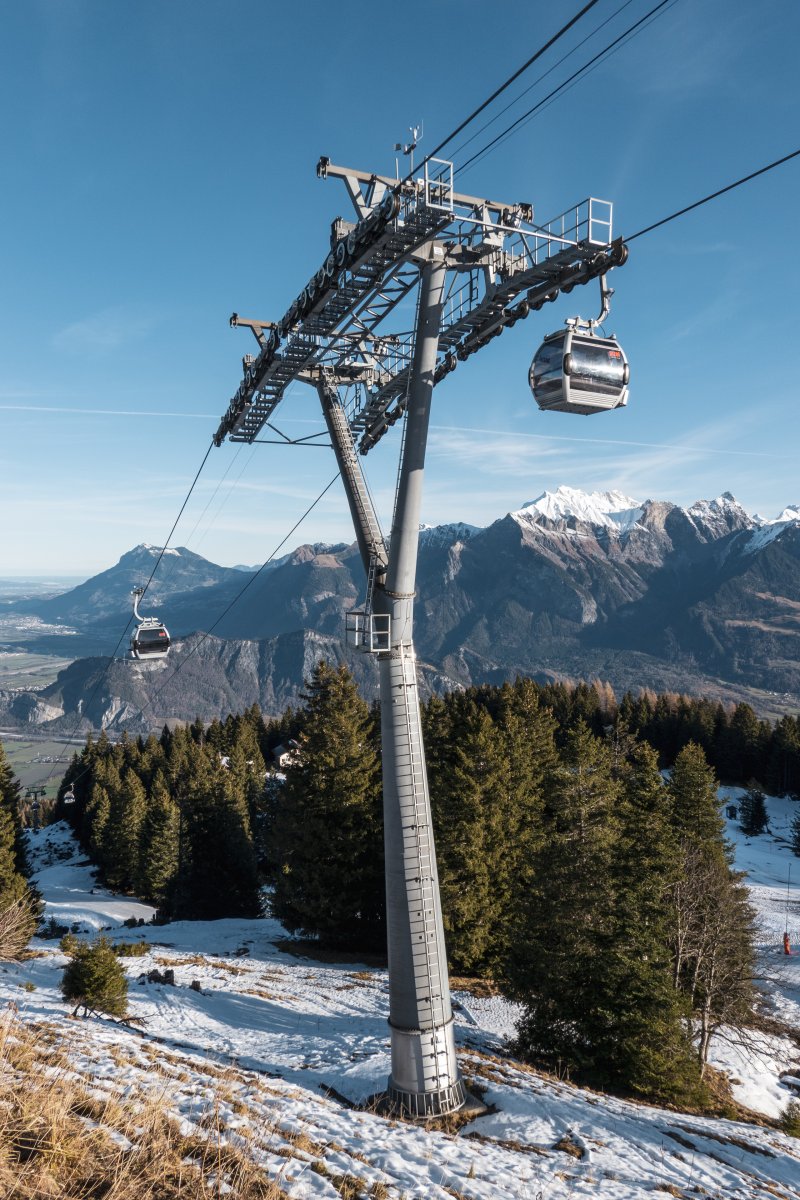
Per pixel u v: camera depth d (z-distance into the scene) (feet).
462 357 54.24
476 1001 103.81
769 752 396.37
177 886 191.11
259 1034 75.00
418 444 49.44
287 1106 42.39
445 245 47.16
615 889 83.35
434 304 48.01
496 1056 74.33
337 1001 94.89
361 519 58.90
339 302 52.24
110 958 73.00
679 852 95.55
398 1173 34.14
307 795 136.05
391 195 40.78
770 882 243.19
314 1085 55.52
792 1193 47.85
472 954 117.50
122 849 267.80
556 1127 50.08
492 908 119.14
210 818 187.93
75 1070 36.17
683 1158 49.24
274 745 428.97
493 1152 41.88
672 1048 77.92
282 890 137.90
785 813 351.05
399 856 50.49
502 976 88.74
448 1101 49.93
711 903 102.47
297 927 140.67
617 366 39.86
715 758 408.87
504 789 128.57
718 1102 84.43
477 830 119.75
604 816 88.84
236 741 367.25
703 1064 96.89
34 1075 30.14
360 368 65.31
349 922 137.90
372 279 48.75
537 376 40.75
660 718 424.05
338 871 134.00
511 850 123.34
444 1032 50.37
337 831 133.90
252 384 66.95
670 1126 58.54
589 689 470.39
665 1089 77.46
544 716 195.11
